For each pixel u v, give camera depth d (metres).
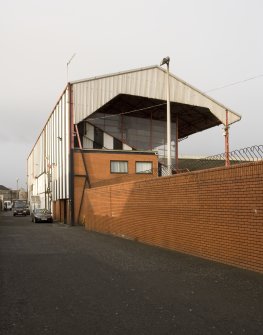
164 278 9.59
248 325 5.93
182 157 44.69
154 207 17.02
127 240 19.66
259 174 9.97
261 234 9.91
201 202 12.92
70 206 37.28
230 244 11.27
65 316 6.59
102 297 7.83
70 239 20.72
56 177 46.34
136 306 7.12
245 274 9.80
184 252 14.20
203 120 45.88
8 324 6.21
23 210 62.66
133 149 42.91
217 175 11.94
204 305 7.09
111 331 5.79
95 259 13.02
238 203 10.87
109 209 24.16
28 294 8.22
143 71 39.91
